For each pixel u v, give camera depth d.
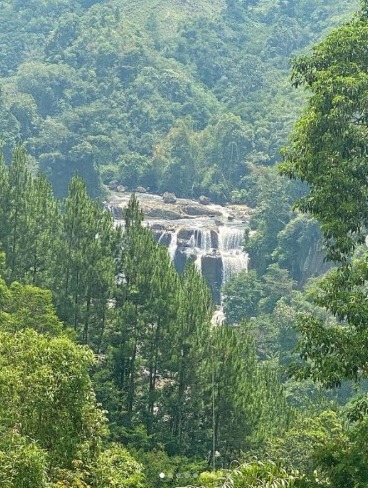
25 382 37.16
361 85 33.06
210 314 88.00
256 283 155.62
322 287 33.84
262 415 79.81
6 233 84.50
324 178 33.34
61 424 37.38
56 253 84.44
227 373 78.81
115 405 78.88
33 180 97.00
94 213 86.62
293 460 60.97
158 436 79.88
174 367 81.69
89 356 39.31
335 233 32.91
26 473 32.31
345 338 32.16
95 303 84.25
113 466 44.78
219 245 177.75
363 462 29.56
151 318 82.38
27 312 65.31
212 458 78.25
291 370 34.19
